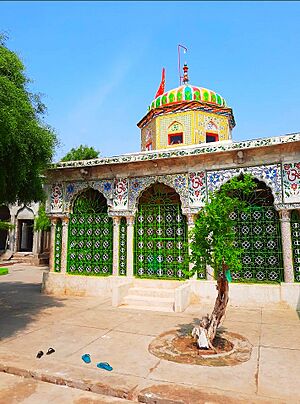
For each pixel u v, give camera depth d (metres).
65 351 5.37
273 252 8.85
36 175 8.57
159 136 13.77
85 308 8.70
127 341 5.88
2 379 4.48
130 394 3.92
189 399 3.70
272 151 8.73
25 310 8.48
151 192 10.77
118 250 10.27
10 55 6.93
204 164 9.49
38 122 7.90
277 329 6.61
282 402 3.60
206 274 9.32
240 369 4.58
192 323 7.12
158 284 9.76
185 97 13.89
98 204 11.17
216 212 5.62
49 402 3.87
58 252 11.22
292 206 8.40
